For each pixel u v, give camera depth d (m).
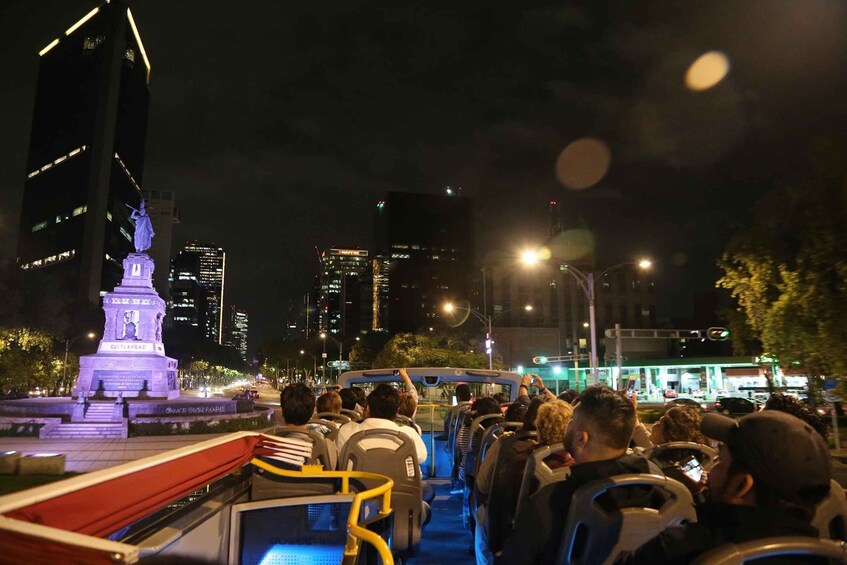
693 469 4.46
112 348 44.19
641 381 69.38
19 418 34.97
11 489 14.98
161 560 2.79
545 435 4.54
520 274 115.94
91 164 172.88
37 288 59.97
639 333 80.00
